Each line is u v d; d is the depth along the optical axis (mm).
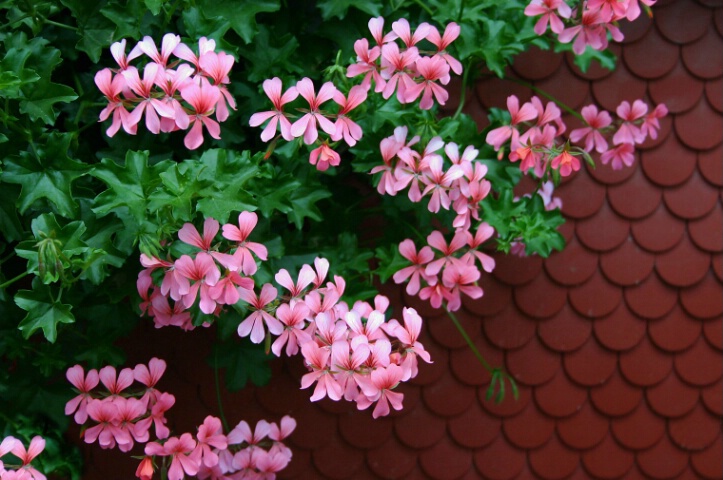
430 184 1638
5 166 1601
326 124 1590
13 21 1631
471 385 1924
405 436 1921
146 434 1630
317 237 1736
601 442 1957
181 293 1559
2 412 1689
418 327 1583
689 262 1937
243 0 1665
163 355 1851
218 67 1576
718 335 1957
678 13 1896
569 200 1910
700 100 1909
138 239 1595
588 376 1941
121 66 1573
